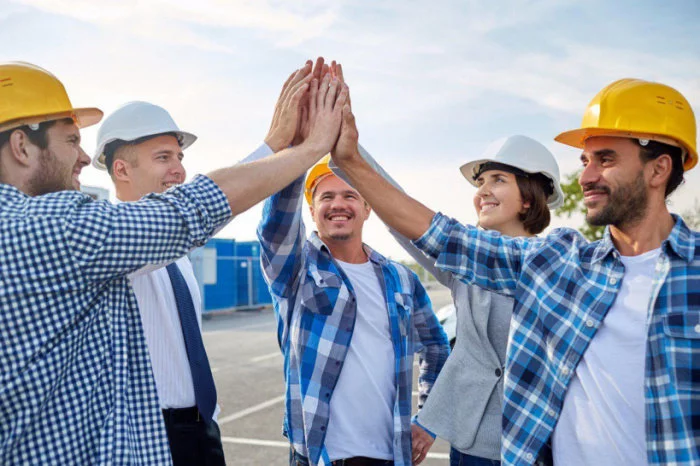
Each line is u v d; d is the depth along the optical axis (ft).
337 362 8.14
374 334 8.50
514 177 8.89
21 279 4.33
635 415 5.23
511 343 6.00
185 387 7.88
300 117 6.74
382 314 8.65
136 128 8.24
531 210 8.96
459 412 7.83
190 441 7.88
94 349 4.69
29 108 4.91
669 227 5.64
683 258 5.21
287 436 8.77
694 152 5.70
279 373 27.76
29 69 5.07
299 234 8.07
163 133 8.45
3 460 4.28
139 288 7.66
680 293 5.15
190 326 8.01
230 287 64.80
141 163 8.37
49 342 4.43
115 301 4.91
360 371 8.26
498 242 6.35
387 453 8.23
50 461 4.40
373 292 8.77
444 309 22.90
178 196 4.87
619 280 5.55
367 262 9.09
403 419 8.29
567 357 5.59
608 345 5.44
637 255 5.64
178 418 7.86
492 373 7.70
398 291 8.93
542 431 5.65
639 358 5.28
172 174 8.50
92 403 4.62
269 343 38.50
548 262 6.02
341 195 8.87
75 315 4.54
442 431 7.90
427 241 6.42
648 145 5.54
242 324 52.60
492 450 7.59
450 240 6.35
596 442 5.37
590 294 5.64
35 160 5.01
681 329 5.05
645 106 5.53
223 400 22.50
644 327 5.31
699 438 4.87
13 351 4.32
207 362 8.09
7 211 4.53
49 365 4.42
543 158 8.93
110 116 8.43
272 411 20.80
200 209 4.88
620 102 5.61
